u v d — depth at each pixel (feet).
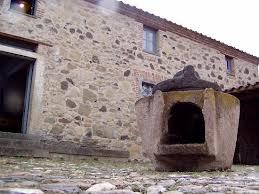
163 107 13.91
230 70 44.14
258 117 35.99
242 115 34.17
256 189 7.03
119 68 32.14
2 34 25.95
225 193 6.36
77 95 28.71
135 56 33.73
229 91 30.19
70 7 30.50
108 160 27.50
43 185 6.93
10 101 40.09
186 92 13.71
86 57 30.22
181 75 14.65
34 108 25.91
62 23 29.55
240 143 33.50
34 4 28.94
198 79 14.23
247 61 45.96
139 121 15.10
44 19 28.58
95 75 30.35
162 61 35.86
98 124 29.27
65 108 27.68
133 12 34.40
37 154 22.40
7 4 26.76
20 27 27.07
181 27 38.04
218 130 13.34
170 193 6.23
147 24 35.83
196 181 8.96
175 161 13.66
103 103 30.12
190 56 38.83
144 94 33.88
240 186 7.66
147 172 13.21
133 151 30.73
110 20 32.96
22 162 16.83
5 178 8.05
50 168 13.42
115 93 31.14
